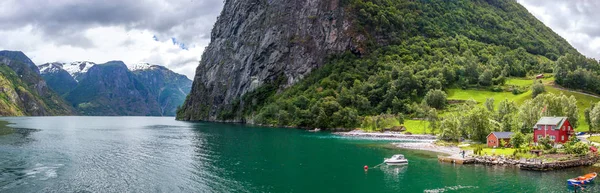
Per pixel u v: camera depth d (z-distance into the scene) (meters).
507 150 103.38
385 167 90.94
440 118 168.62
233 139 153.50
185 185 73.44
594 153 93.25
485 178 78.44
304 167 91.19
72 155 105.25
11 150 112.94
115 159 100.06
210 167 90.44
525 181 75.50
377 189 71.25
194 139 153.50
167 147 125.88
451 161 96.69
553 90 197.00
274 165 93.62
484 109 129.00
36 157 100.69
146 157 103.94
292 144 136.12
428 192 69.12
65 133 181.50
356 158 104.12
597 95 197.50
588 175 75.25
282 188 71.81
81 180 75.88
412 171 86.12
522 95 198.00
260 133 183.62
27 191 67.12
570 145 94.88
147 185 73.00
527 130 130.25
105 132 193.88
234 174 83.06
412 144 133.12
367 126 188.88
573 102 147.00
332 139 154.50
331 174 83.62
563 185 72.31
